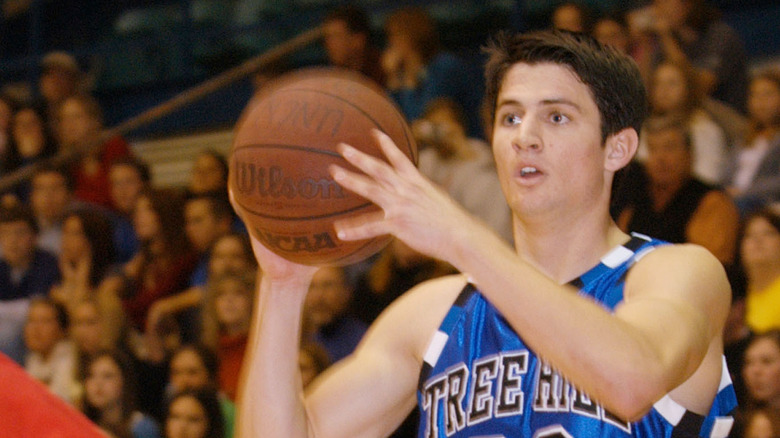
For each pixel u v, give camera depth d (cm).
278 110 429
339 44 1351
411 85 1288
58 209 1473
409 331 482
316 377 930
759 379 848
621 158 448
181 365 1052
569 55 433
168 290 1281
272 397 459
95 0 2123
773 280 923
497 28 1608
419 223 350
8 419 379
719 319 418
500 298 349
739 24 1452
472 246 348
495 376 441
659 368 350
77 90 1731
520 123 435
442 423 453
